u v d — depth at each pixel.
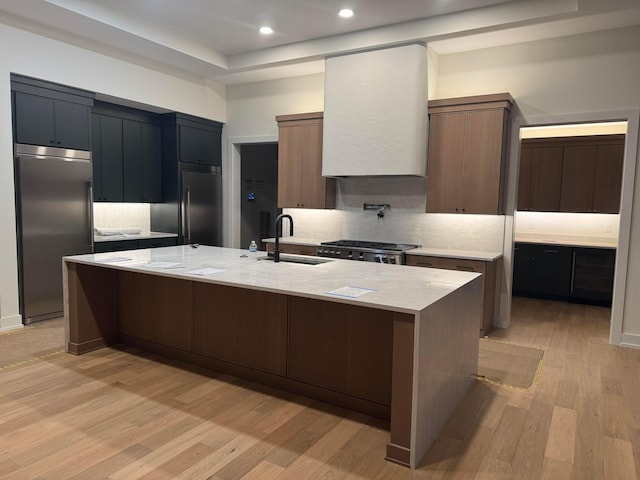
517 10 4.00
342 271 3.19
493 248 4.93
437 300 2.38
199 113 6.28
